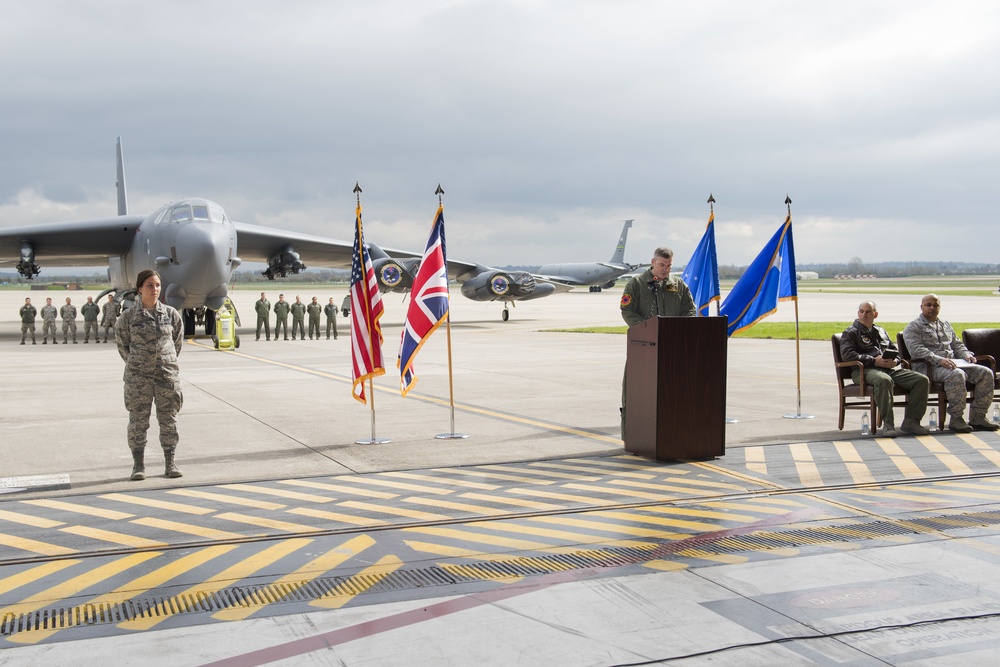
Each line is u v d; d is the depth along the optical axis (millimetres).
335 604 4387
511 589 4586
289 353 22562
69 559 5148
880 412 9086
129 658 3742
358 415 11180
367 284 9141
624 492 6730
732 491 6730
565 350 22547
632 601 4391
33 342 26250
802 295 76438
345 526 5812
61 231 26875
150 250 25484
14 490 6930
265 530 5734
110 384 15141
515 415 11070
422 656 3748
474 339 27125
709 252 10844
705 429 8000
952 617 4145
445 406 11977
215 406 12102
